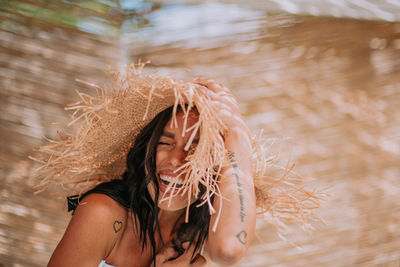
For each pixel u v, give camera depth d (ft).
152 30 12.87
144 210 5.77
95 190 5.59
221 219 4.89
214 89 6.07
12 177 11.55
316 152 12.94
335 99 13.32
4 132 11.60
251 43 13.03
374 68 13.42
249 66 13.02
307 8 12.80
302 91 13.12
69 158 5.90
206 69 12.91
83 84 12.23
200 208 5.95
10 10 11.91
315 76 13.21
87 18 12.44
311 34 13.08
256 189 6.22
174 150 5.40
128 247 5.72
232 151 5.37
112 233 5.47
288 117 13.00
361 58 13.38
